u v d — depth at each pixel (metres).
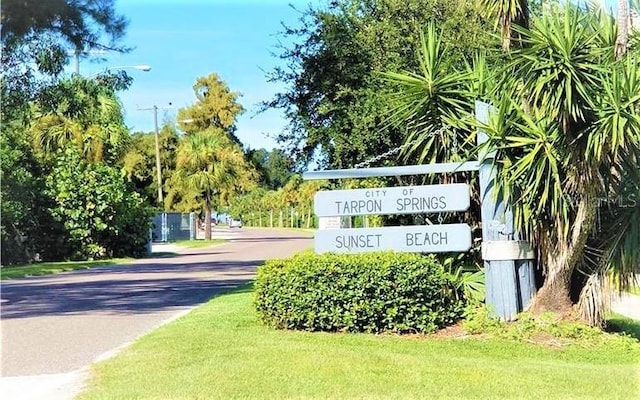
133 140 56.56
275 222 91.38
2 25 15.45
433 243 9.73
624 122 7.59
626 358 8.04
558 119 7.98
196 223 58.94
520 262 9.34
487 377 6.73
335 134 14.20
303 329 9.26
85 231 30.20
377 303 9.05
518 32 8.82
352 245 9.94
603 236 9.06
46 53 17.20
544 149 8.32
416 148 10.73
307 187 68.06
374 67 14.59
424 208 9.69
